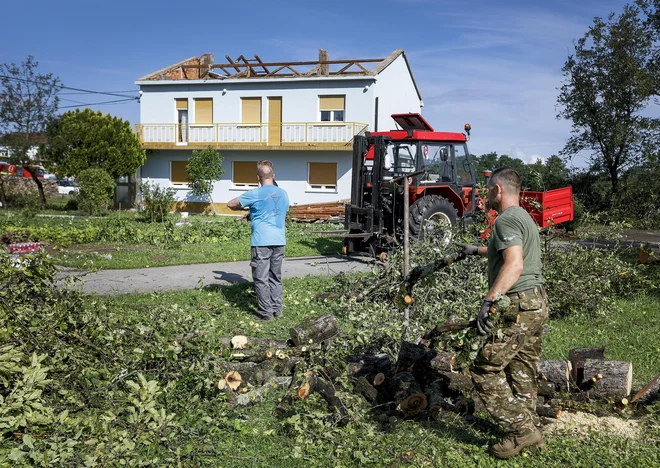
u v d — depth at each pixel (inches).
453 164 479.8
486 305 134.9
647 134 971.3
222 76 1138.0
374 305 242.7
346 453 140.7
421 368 173.3
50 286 191.6
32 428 134.3
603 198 968.9
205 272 395.2
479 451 145.4
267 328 247.3
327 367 166.9
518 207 143.9
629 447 146.0
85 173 904.9
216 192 1135.0
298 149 1055.0
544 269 280.7
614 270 312.5
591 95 990.4
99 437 133.2
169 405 154.9
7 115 1001.5
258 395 165.6
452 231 324.2
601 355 181.6
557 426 159.0
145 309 225.8
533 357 144.3
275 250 264.8
